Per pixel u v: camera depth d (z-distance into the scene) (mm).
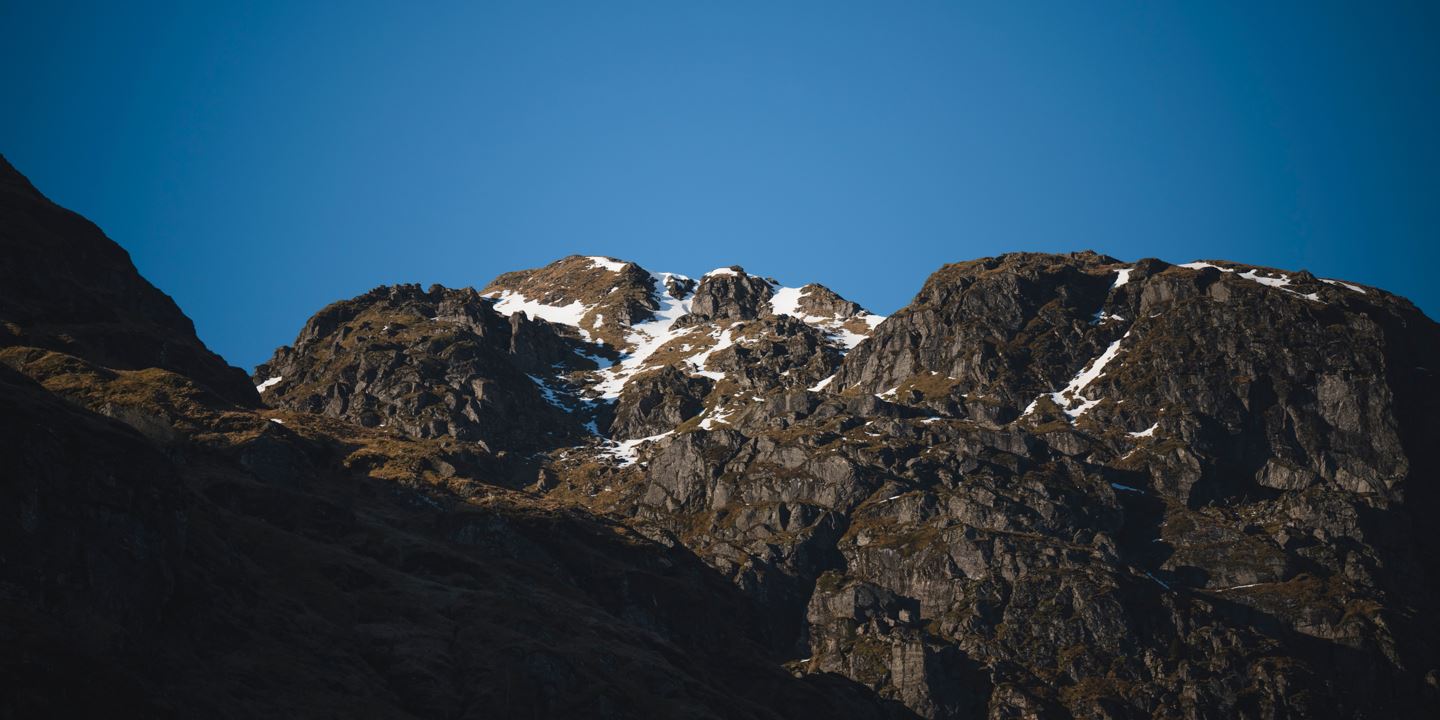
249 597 142875
